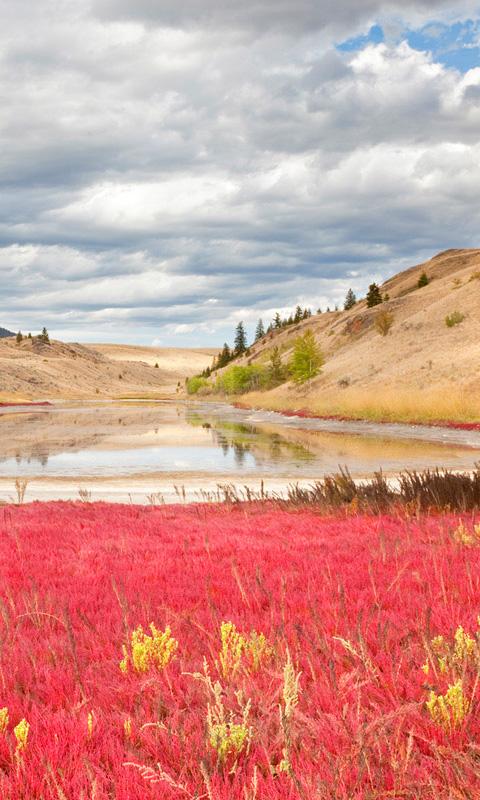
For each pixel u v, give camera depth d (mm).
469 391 53844
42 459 27578
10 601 5598
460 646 3838
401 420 47031
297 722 3238
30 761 3029
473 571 6672
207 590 6094
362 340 119062
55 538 9883
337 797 2555
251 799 2617
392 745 3043
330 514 12078
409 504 11875
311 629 4777
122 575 7129
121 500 16953
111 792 2771
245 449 31438
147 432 44688
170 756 3102
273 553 8289
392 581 6270
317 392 86438
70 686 3998
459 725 3248
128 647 4605
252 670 4164
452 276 141375
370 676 3793
